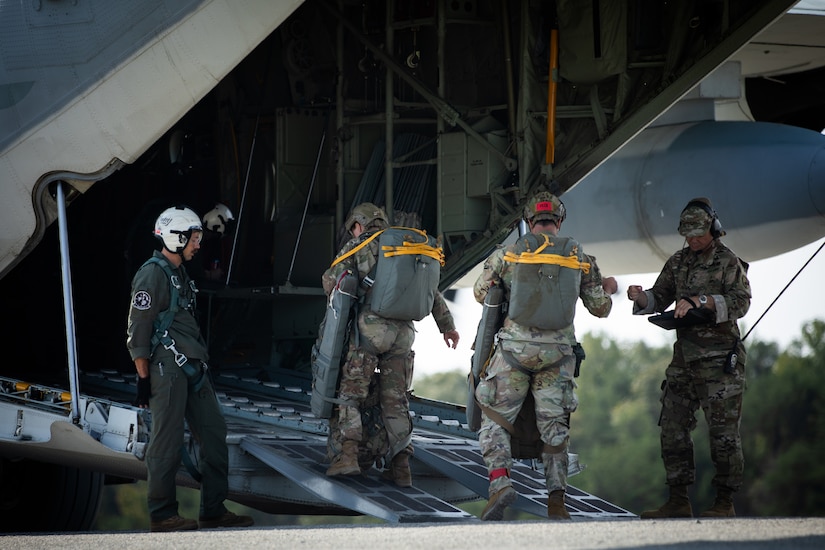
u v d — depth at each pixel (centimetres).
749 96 5494
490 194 3712
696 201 2705
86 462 2895
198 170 4516
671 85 3450
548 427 2406
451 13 3812
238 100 4375
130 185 4450
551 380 2414
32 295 4234
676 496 2703
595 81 3575
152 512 2403
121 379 3631
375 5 3969
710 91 4962
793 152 4794
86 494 4000
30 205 2869
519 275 2375
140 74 2825
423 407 3628
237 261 4278
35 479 3850
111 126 2842
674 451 2692
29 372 4178
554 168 3616
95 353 4281
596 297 2452
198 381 2472
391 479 2653
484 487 2753
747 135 4975
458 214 3753
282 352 4050
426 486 2903
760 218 4844
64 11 2850
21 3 2877
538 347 2389
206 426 2494
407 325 2633
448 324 2666
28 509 3841
